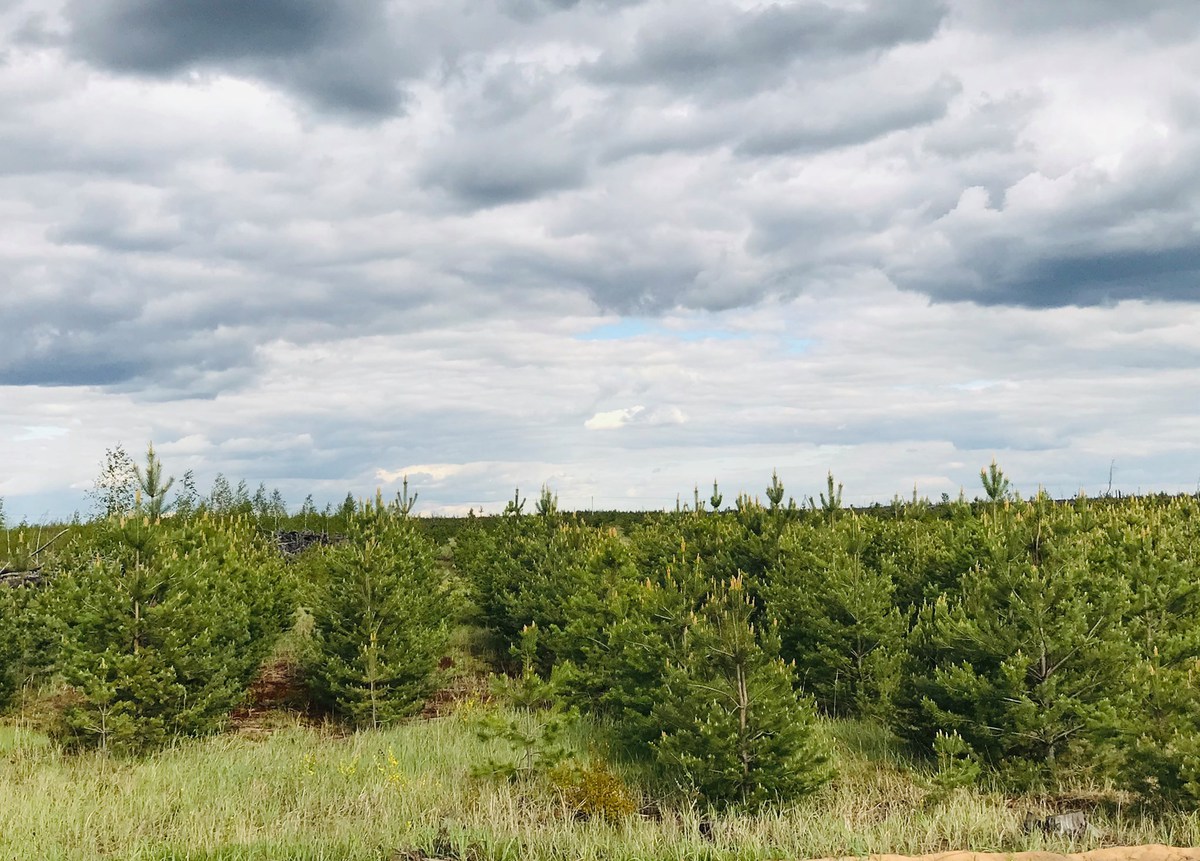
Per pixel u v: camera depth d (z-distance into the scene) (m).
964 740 13.89
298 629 26.95
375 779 13.47
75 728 15.63
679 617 14.82
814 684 18.23
